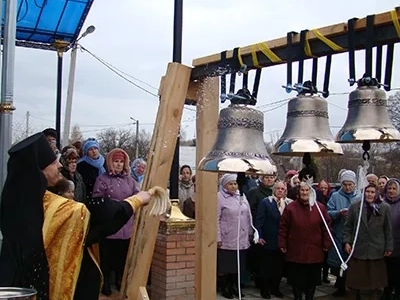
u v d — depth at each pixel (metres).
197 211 3.22
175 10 4.59
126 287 3.03
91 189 5.89
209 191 3.21
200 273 3.21
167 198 2.85
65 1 6.82
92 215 2.50
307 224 6.20
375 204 6.31
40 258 2.25
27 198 2.26
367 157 2.55
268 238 6.58
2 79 4.04
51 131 5.30
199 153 3.15
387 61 2.42
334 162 14.30
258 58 2.75
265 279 6.59
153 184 2.97
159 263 5.56
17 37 7.70
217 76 3.01
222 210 6.25
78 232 2.32
